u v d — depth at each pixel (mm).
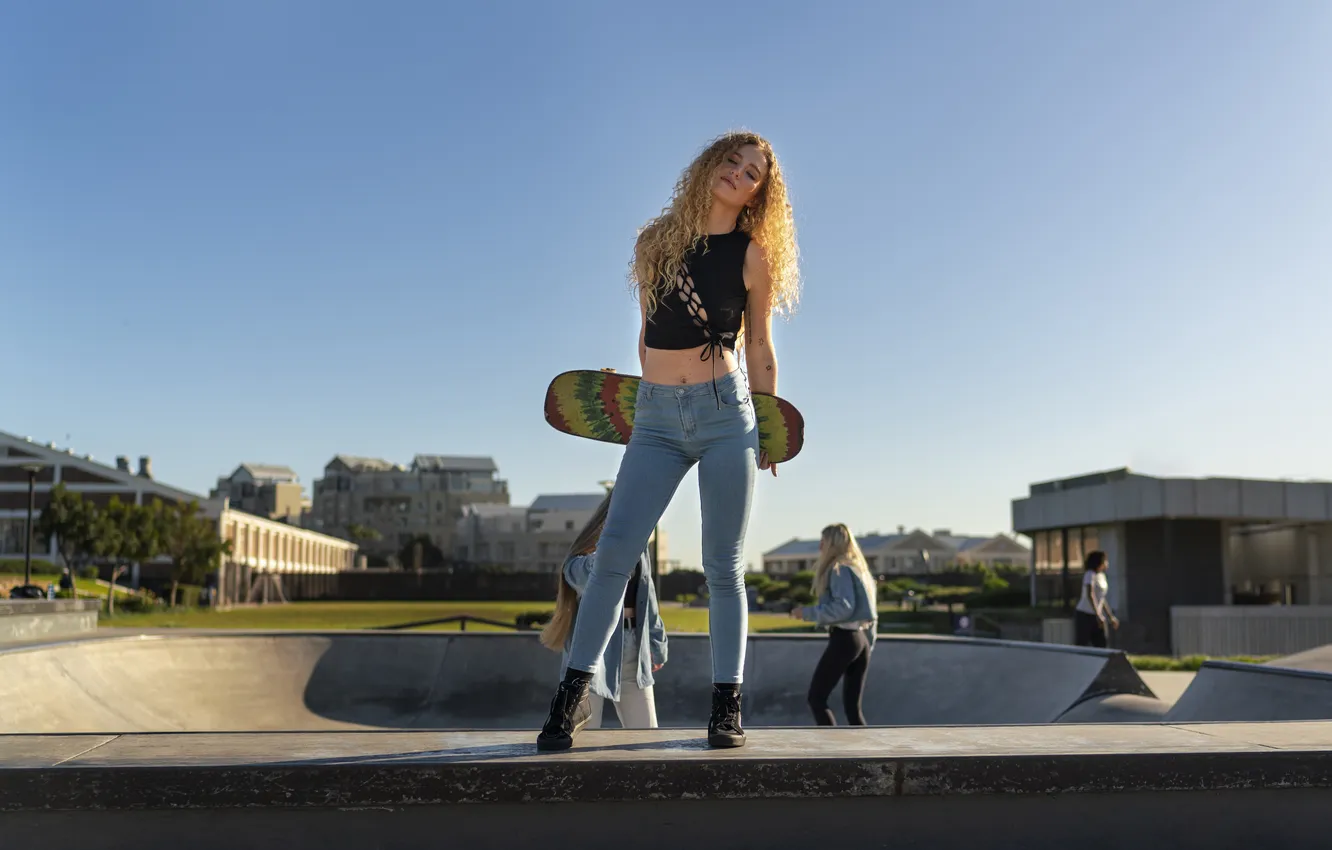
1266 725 2877
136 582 55312
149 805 2186
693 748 2506
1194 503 22469
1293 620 22391
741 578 2689
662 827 2332
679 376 2656
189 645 7488
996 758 2408
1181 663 13297
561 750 2467
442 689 7871
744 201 2750
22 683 5719
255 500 138625
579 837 2309
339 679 7781
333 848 2240
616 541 2646
